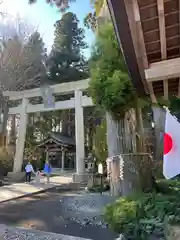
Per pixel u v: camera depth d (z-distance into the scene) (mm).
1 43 18641
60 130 27078
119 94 5840
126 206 4484
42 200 8406
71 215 5828
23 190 10273
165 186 6035
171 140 2793
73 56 24141
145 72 3150
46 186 11555
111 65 6152
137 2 2166
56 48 24281
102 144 9898
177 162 2738
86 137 21062
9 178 14930
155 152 10945
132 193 5578
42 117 24844
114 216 4348
